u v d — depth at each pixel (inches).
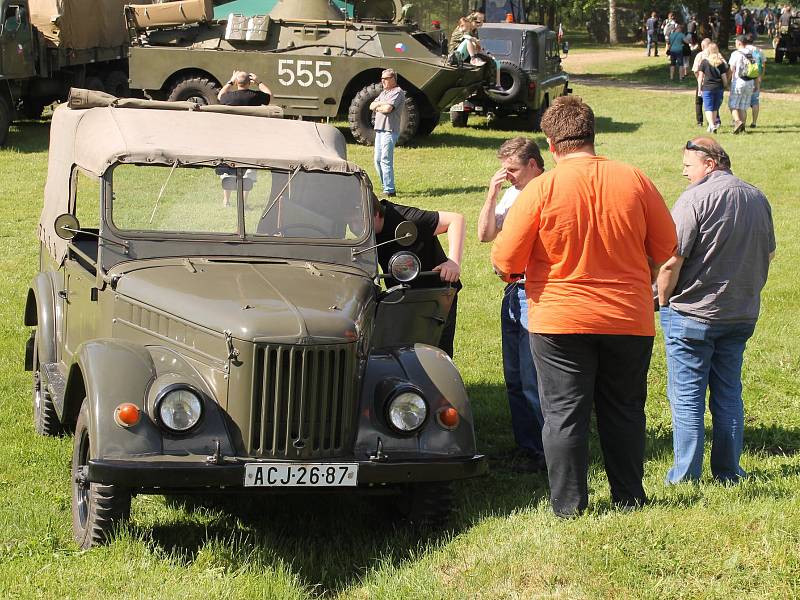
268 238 246.7
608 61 1857.8
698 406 235.1
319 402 207.3
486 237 250.8
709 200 225.6
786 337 383.2
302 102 848.3
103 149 247.4
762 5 2893.7
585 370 204.2
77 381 225.5
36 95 936.9
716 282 227.3
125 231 239.8
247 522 231.6
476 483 252.8
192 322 212.2
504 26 997.8
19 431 289.4
